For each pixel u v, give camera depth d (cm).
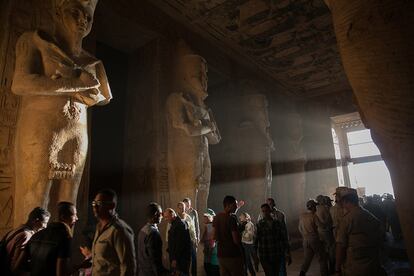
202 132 656
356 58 198
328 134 1422
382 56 182
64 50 382
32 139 344
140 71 776
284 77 1282
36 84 341
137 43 779
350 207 303
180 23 855
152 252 320
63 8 384
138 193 691
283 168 1275
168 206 659
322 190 1394
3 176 428
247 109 1008
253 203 927
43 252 229
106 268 233
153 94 724
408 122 171
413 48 173
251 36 981
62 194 361
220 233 378
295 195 1235
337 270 301
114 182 721
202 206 662
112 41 764
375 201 1066
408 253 176
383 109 183
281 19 908
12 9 477
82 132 376
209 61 950
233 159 994
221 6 827
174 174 661
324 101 1458
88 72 380
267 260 438
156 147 677
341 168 1584
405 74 173
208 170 682
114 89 771
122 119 773
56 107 355
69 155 358
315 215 545
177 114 656
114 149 739
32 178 339
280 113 1330
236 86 1052
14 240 246
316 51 1090
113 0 660
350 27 203
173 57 786
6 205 424
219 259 374
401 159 174
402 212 178
